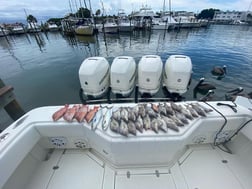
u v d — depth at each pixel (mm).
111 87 2760
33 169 1588
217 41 13156
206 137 1738
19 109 3016
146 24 21078
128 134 1404
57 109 1754
